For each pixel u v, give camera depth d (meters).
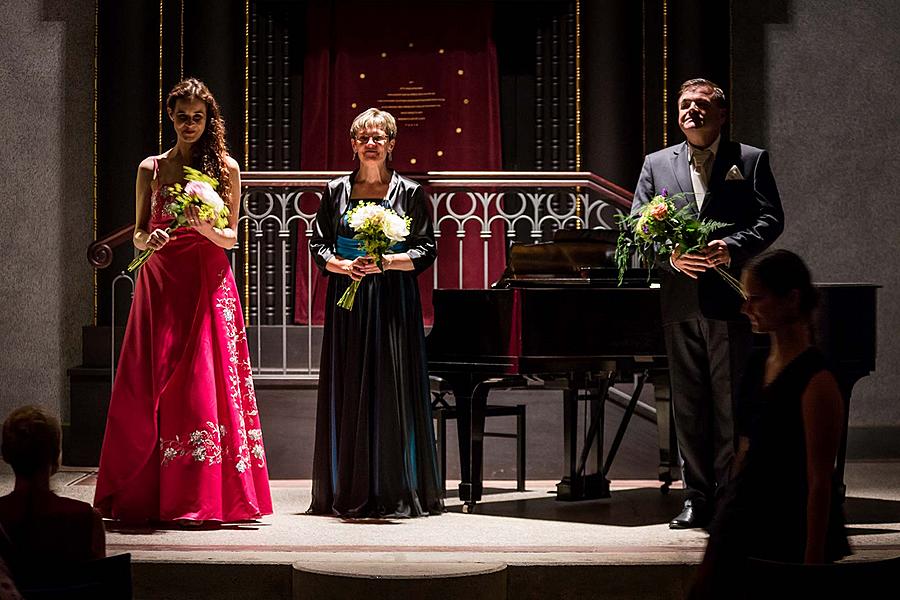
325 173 8.41
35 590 3.08
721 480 5.62
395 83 10.45
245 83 10.12
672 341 5.72
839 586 3.12
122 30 9.38
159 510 5.77
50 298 9.73
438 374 6.39
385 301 6.18
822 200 9.88
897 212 9.88
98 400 8.41
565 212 10.27
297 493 7.12
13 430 3.36
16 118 9.75
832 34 9.91
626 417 6.96
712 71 9.63
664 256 5.70
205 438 5.77
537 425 8.00
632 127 9.98
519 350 5.94
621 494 6.99
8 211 9.73
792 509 3.63
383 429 6.12
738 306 5.56
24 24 9.77
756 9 9.94
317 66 10.40
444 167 10.41
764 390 3.70
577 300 5.99
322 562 4.95
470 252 10.29
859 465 8.71
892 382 9.77
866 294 6.30
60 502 3.39
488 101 10.42
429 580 4.68
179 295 5.90
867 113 9.91
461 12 10.45
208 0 9.75
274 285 10.33
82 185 9.77
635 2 9.98
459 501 6.74
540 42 10.47
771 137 9.91
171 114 5.99
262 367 9.23
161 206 5.96
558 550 5.18
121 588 3.22
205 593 4.97
